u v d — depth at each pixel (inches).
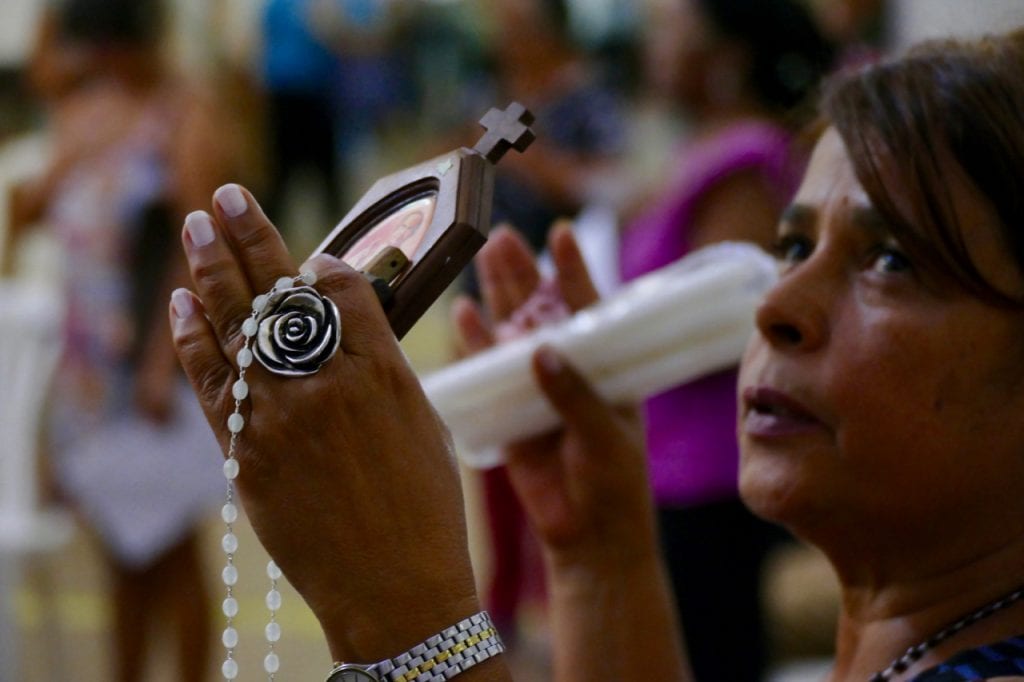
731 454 161.6
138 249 221.3
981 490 74.2
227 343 62.2
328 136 540.7
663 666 92.8
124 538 223.1
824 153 80.2
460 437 96.1
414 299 64.7
